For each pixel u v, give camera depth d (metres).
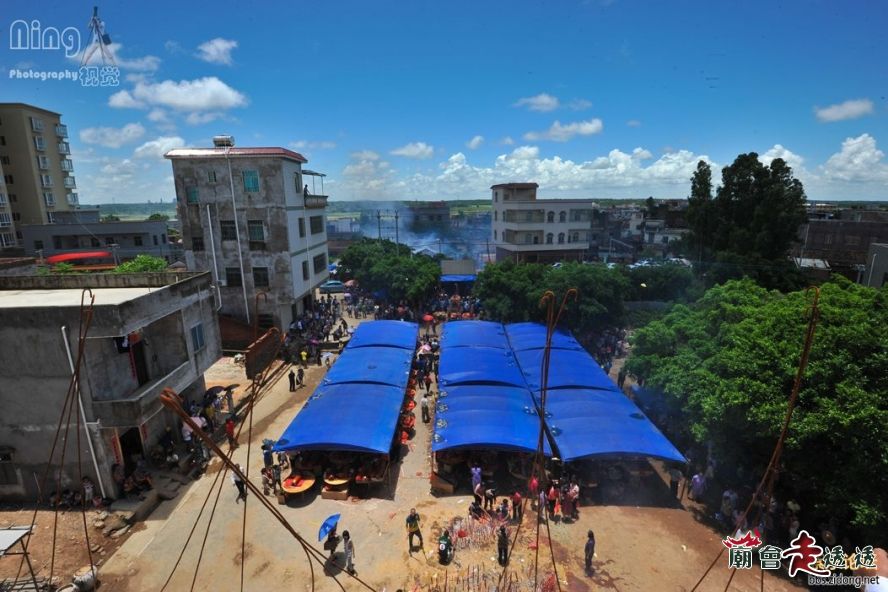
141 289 24.70
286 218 37.38
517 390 25.92
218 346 26.92
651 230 87.06
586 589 15.86
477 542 17.80
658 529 18.78
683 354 21.97
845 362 16.08
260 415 27.83
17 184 75.69
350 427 21.27
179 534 18.16
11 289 24.58
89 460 19.14
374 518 19.14
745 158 45.00
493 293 42.94
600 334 39.81
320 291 61.00
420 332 44.88
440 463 21.98
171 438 23.22
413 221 123.31
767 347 17.56
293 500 20.20
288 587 15.84
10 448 18.86
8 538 14.30
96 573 16.14
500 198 75.19
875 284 31.92
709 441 20.02
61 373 18.42
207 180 37.06
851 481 15.29
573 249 72.06
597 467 22.31
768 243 43.16
